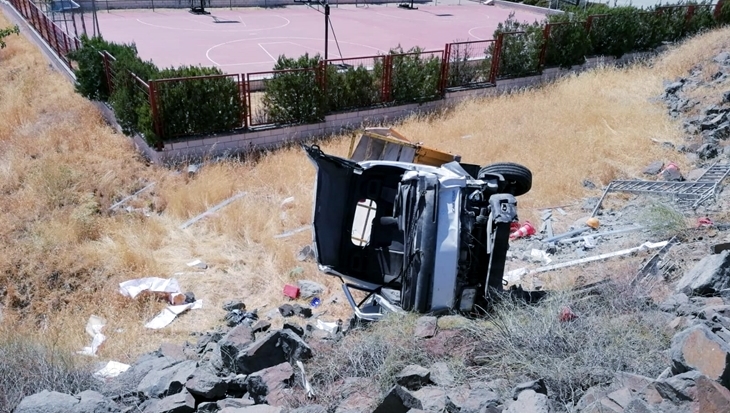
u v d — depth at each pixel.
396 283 6.93
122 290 8.53
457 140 13.48
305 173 12.05
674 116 14.46
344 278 7.07
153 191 11.60
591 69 19.80
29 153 13.02
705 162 11.88
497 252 5.88
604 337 4.77
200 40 28.61
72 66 18.03
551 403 3.97
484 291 6.09
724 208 9.46
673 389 3.43
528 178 7.77
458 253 5.86
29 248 9.41
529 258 8.96
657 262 7.35
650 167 11.80
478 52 19.27
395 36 32.09
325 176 7.13
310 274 9.07
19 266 9.08
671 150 12.59
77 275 8.98
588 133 13.42
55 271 8.98
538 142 13.09
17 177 11.83
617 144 12.83
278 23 34.69
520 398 3.76
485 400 3.97
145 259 9.22
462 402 4.01
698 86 15.56
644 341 4.68
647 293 6.14
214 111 13.07
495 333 5.07
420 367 4.58
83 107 15.97
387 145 9.80
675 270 7.16
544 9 42.88
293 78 14.00
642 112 14.52
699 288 5.80
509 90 18.25
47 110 16.12
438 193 5.96
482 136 13.66
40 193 11.05
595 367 4.39
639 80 17.50
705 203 9.77
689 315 5.09
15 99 16.83
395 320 5.66
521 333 4.97
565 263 8.41
